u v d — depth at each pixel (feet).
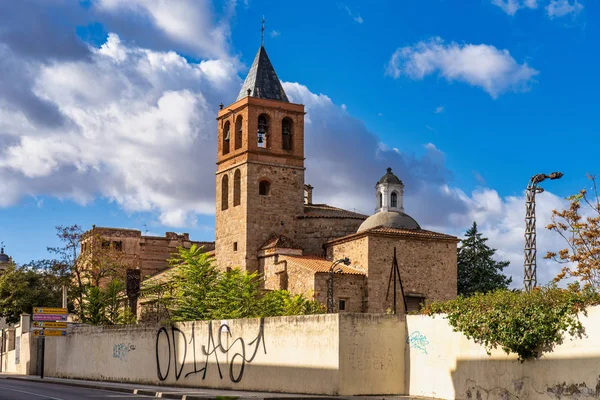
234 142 273.75
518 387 93.61
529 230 135.03
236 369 134.00
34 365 225.97
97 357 183.83
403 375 113.29
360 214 277.03
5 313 304.91
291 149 274.16
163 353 157.07
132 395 122.72
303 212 272.31
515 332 92.58
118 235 378.94
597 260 136.77
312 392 115.44
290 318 121.60
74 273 302.66
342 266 239.09
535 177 135.85
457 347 103.86
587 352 84.99
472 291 298.35
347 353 110.83
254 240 263.08
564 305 88.07
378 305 230.68
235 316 194.80
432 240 239.09
